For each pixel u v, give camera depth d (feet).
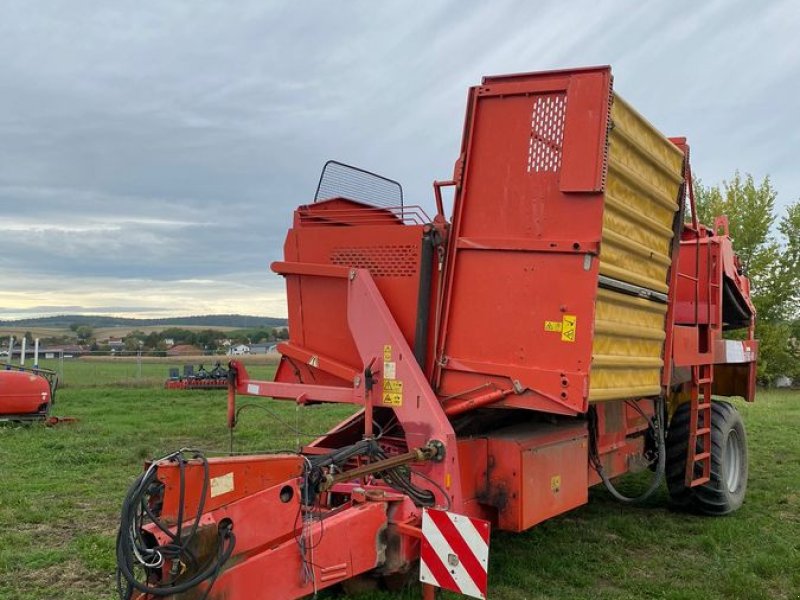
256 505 11.48
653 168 17.08
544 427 17.37
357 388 16.35
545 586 16.53
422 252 15.84
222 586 10.91
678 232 18.67
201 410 51.03
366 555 12.50
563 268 14.10
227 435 38.37
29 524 20.93
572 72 14.16
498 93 14.94
